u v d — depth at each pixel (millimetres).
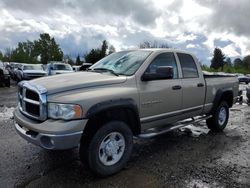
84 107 3406
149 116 4371
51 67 20906
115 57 4930
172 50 5023
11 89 16172
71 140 3336
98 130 3607
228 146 5289
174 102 4824
